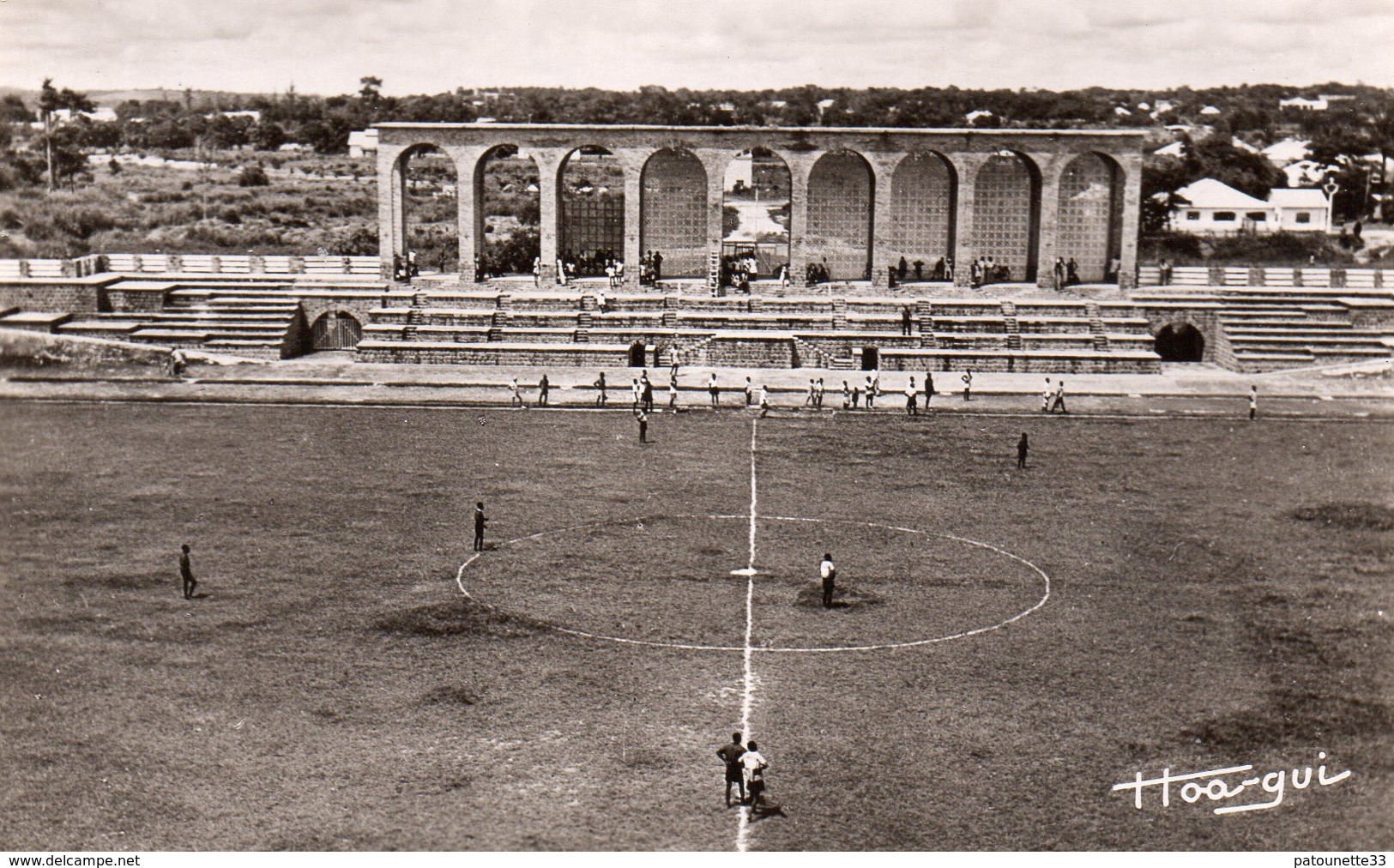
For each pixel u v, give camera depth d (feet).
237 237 376.27
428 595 133.39
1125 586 137.08
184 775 99.04
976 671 117.19
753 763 95.25
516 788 97.60
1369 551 147.23
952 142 263.49
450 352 242.17
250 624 125.80
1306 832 92.07
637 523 155.84
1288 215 401.90
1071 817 94.12
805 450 187.83
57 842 89.45
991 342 246.47
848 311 255.29
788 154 263.70
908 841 90.99
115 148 548.31
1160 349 263.49
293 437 192.34
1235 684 114.52
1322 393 225.15
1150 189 406.41
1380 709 109.70
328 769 99.96
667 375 234.79
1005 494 168.04
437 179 507.30
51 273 267.18
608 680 115.24
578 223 284.00
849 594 134.92
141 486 167.53
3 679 113.60
